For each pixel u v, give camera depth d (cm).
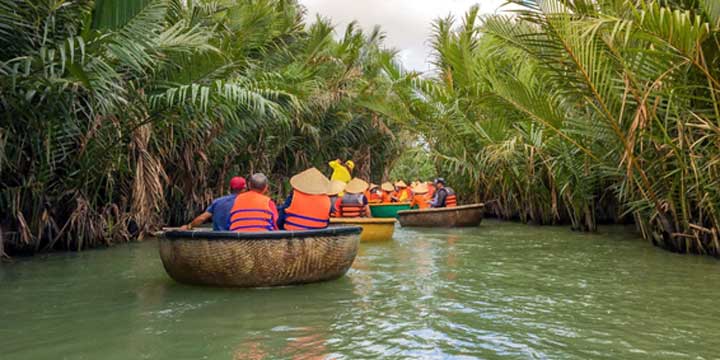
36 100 691
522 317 473
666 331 434
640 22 634
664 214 852
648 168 809
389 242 1029
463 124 1400
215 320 458
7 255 809
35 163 809
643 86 753
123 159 939
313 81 1359
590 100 780
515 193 1516
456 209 1344
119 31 650
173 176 1220
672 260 786
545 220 1420
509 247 947
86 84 588
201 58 862
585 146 940
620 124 744
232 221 605
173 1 953
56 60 613
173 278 622
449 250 910
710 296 555
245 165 1516
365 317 469
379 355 372
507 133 1270
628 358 370
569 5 725
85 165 862
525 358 368
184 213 1291
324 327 438
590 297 550
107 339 407
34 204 836
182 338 408
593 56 731
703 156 743
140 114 875
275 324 446
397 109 1625
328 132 1848
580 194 1208
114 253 866
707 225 824
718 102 714
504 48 1098
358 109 1909
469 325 446
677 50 643
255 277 576
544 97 908
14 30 611
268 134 1456
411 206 1526
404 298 543
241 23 1276
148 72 855
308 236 586
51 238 886
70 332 425
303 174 660
